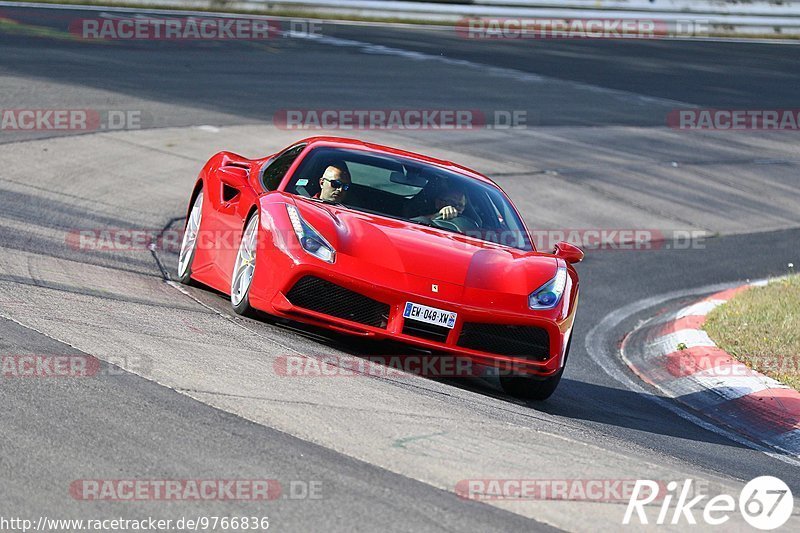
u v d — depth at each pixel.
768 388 25.20
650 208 54.31
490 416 18.00
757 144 75.19
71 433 13.59
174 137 49.50
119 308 21.19
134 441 13.59
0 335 17.52
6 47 63.97
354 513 12.20
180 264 27.22
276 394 16.52
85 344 17.78
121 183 40.19
